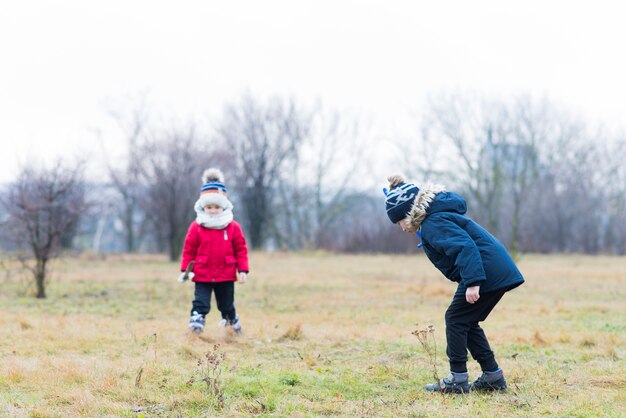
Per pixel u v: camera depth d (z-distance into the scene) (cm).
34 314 898
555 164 4044
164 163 2545
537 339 683
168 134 2634
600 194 3988
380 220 3497
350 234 3409
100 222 4091
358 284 1428
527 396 464
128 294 1201
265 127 3891
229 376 499
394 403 441
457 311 470
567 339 691
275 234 4294
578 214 3875
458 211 472
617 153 4050
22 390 464
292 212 4550
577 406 433
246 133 3866
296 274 1727
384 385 499
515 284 458
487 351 479
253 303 1072
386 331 761
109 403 427
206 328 775
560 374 531
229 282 727
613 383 499
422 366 565
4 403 423
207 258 711
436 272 1833
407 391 479
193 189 2584
